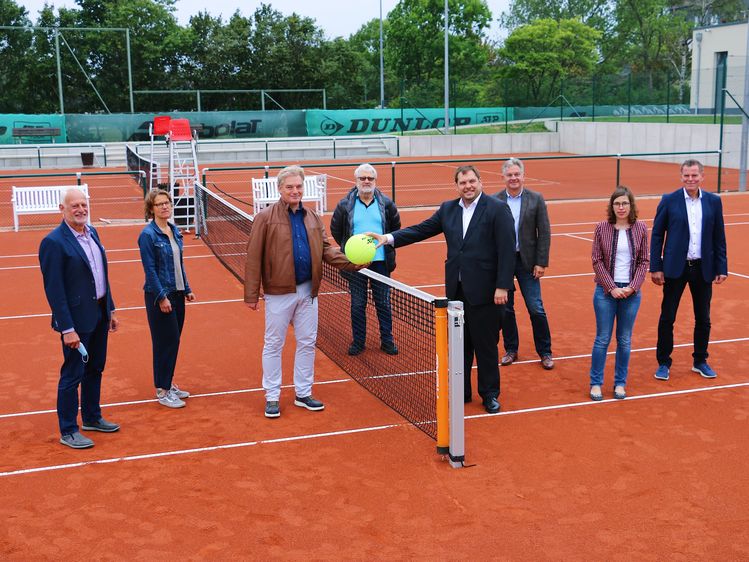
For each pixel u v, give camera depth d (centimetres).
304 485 568
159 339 723
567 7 7675
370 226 861
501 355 887
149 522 516
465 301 697
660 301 1120
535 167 3662
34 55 5512
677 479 573
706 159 3416
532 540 489
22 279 1351
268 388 702
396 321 853
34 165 3828
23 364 874
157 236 714
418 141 4306
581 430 667
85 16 5734
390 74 6631
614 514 521
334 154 4144
